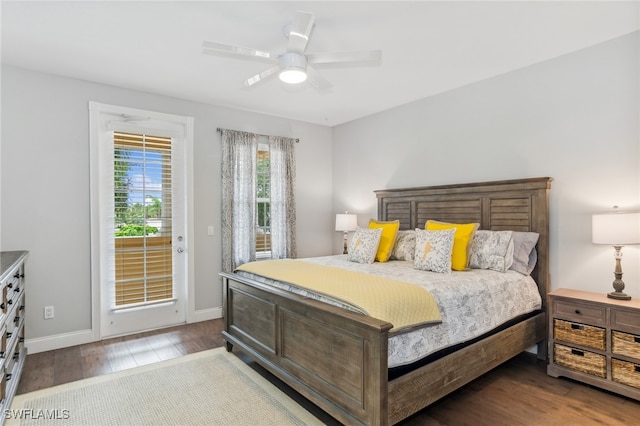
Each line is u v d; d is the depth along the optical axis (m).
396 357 1.98
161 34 2.66
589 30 2.65
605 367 2.54
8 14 2.37
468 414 2.32
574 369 2.70
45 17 2.41
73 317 3.52
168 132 4.09
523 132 3.35
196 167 4.24
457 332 2.37
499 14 2.41
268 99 4.20
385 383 1.84
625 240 2.48
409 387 2.00
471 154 3.76
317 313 2.23
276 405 2.44
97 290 3.62
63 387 2.67
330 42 2.80
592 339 2.60
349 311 2.08
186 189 4.17
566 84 3.07
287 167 4.96
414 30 2.61
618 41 2.78
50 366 3.03
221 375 2.88
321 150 5.44
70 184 3.50
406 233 3.91
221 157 4.43
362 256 3.61
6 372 2.29
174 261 4.14
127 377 2.84
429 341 2.17
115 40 2.75
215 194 4.39
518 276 3.03
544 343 3.15
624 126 2.77
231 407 2.41
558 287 3.13
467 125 3.79
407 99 4.25
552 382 2.76
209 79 3.56
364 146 5.01
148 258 3.96
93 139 3.60
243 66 3.25
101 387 2.68
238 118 4.60
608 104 2.84
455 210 3.83
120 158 3.79
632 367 2.41
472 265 3.20
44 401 2.48
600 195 2.90
